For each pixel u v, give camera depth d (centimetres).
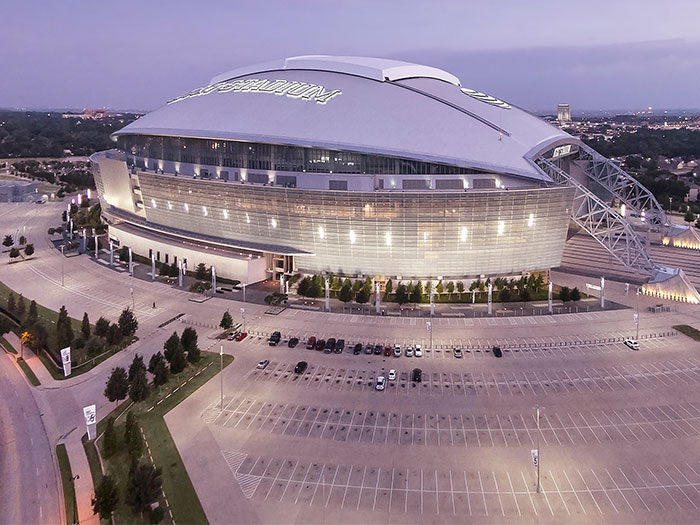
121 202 12712
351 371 6259
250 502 4044
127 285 9712
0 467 4616
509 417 5259
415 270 8988
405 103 9706
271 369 6294
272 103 10275
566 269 10162
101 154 15000
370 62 11581
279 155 9581
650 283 8988
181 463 4500
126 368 6444
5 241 11844
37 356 6806
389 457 4612
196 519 3862
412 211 8362
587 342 7088
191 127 10525
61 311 7075
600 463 4516
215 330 7550
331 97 10012
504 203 8281
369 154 8862
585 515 3903
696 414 5278
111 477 4334
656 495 4116
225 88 11794
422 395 5697
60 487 4362
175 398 5600
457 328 7625
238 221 9800
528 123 10375
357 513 3931
